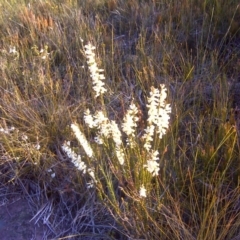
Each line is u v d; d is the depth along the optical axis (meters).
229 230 0.58
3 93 0.89
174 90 0.81
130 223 0.61
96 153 0.68
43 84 0.86
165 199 0.63
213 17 1.03
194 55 0.95
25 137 0.76
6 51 0.98
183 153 0.67
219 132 0.69
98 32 1.03
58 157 0.75
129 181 0.62
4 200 0.73
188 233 0.57
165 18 1.06
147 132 0.57
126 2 1.14
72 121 0.75
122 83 0.88
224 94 0.79
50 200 0.71
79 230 0.66
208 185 0.63
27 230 0.68
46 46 0.96
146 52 0.94
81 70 0.90
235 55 0.88
